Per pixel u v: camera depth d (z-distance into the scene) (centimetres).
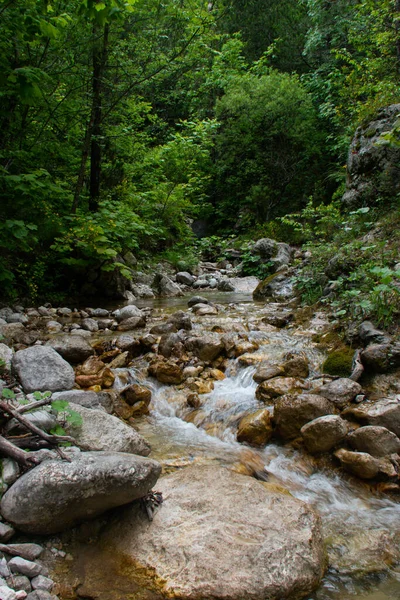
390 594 220
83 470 232
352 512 287
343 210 1006
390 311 466
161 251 1245
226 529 239
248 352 512
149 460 259
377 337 448
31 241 793
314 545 236
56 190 734
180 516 251
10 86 672
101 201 992
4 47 669
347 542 257
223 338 527
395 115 841
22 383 379
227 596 206
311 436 341
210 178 1709
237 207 1728
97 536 244
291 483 316
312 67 1886
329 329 552
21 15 591
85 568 225
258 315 701
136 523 249
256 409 403
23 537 236
